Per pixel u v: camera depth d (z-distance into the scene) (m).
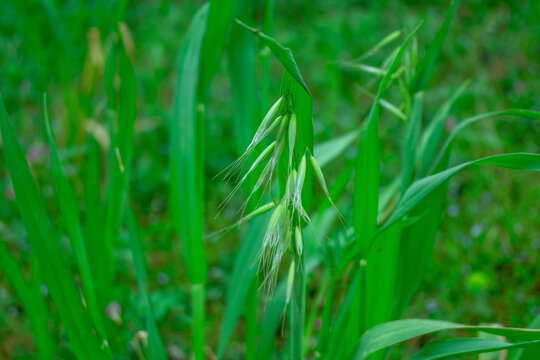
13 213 1.00
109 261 0.66
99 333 0.57
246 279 0.61
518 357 0.56
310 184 0.50
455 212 1.04
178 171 0.63
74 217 0.56
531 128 1.23
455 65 1.45
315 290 0.92
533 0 1.60
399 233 0.55
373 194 0.52
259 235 0.61
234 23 0.62
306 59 1.50
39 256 0.53
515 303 0.86
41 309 0.60
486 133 1.22
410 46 0.60
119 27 0.63
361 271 0.54
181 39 1.57
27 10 1.15
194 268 0.63
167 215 1.08
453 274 0.91
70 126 1.04
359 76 1.41
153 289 0.92
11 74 1.28
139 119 1.26
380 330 0.52
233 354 0.83
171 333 0.84
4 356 0.79
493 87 1.40
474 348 0.49
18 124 1.22
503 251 0.96
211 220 1.05
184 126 0.62
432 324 0.50
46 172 1.07
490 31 1.55
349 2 1.74
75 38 1.36
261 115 0.62
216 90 1.38
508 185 1.09
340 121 1.29
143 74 1.40
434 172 0.57
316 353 0.58
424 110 1.30
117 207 0.65
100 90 1.34
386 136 1.19
